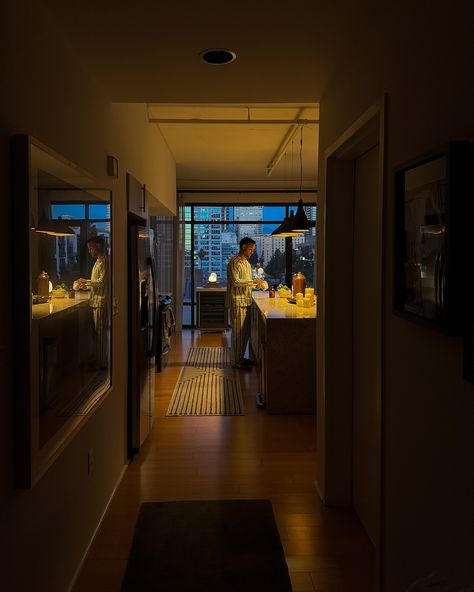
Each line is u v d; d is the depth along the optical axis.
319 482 3.19
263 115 5.11
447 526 1.35
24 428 1.66
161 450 3.91
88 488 2.56
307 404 4.82
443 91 1.34
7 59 1.58
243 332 6.64
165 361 6.86
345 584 2.30
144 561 2.42
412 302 1.52
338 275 2.92
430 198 1.38
